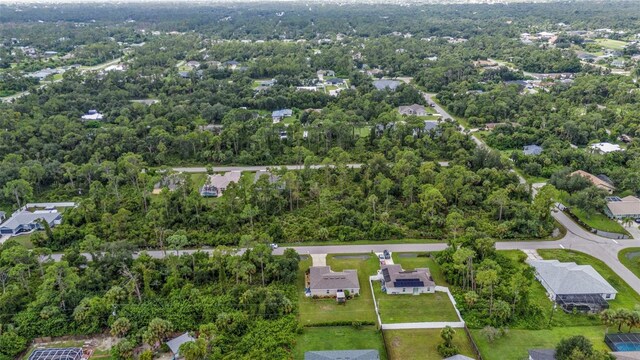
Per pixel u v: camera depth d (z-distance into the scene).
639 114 187.50
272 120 197.50
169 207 127.12
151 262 100.88
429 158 164.12
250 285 97.75
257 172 154.75
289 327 85.44
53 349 80.69
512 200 129.25
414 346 81.38
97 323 86.12
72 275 93.00
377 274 102.12
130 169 144.25
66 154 163.50
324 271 99.38
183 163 165.88
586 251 110.44
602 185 140.12
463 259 94.38
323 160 151.75
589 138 179.88
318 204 132.62
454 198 131.38
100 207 130.00
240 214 121.62
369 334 84.94
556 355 74.00
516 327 85.50
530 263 102.50
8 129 182.88
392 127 183.50
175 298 91.56
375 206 129.38
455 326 86.00
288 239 116.56
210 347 80.31
